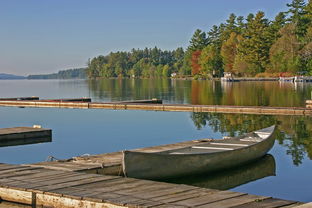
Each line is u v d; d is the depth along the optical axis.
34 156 21.38
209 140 21.12
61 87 127.00
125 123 33.66
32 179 12.82
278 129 28.39
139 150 18.84
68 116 38.91
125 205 10.25
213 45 136.62
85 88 110.75
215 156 16.33
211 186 15.16
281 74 106.56
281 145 22.78
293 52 103.00
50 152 22.31
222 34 139.00
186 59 162.50
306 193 14.26
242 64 115.31
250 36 116.81
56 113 41.53
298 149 21.62
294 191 14.49
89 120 35.88
